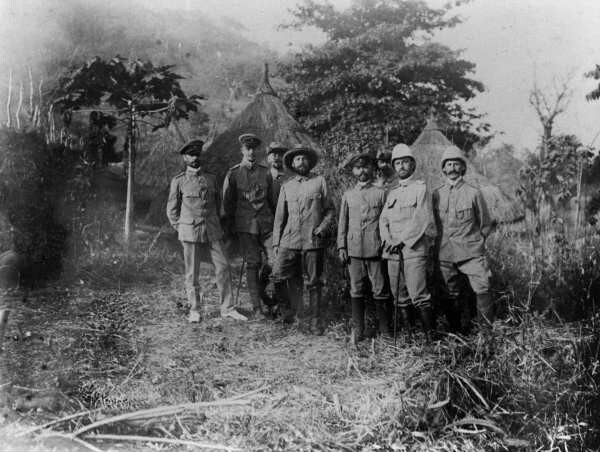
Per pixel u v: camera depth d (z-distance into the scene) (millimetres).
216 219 5461
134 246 6805
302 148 5273
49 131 6828
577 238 6496
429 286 5074
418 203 4691
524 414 3836
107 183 7977
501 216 7609
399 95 9539
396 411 3658
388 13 9797
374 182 5430
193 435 3418
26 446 3203
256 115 7875
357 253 4898
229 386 4012
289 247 5180
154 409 3525
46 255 5793
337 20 9867
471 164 8242
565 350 4270
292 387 3947
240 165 5668
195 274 5344
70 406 3701
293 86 10172
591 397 4004
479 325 4480
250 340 4887
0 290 5348
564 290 5371
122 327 4922
